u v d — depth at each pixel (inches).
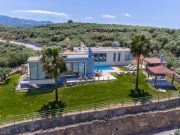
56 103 1835.6
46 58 1792.6
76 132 1704.0
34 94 1977.1
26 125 1624.0
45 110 1753.2
